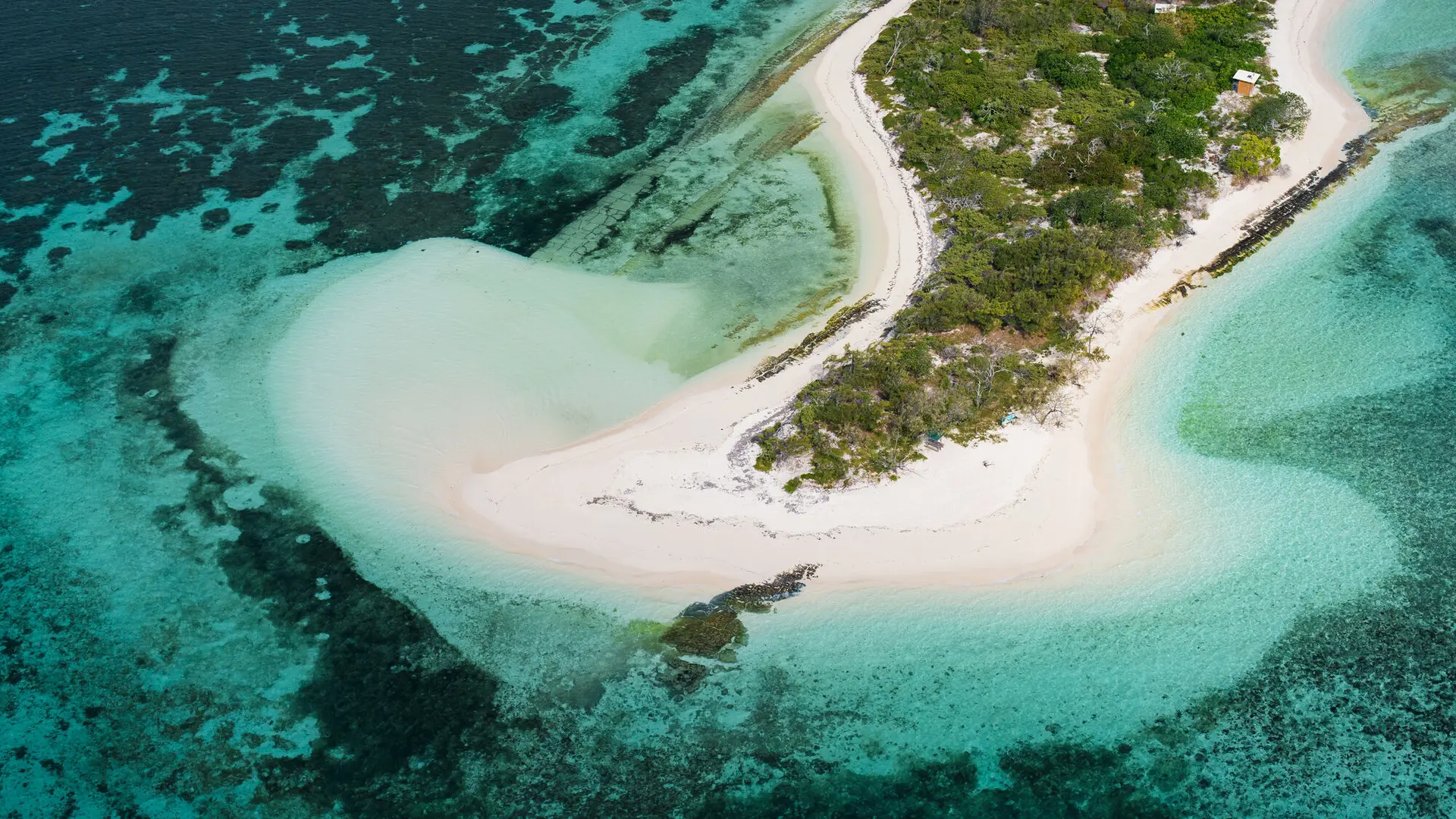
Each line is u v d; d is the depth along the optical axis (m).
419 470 61.28
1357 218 79.88
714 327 71.06
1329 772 46.16
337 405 65.44
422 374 67.31
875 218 81.19
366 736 48.31
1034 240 74.31
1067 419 62.94
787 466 59.75
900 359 65.31
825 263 76.81
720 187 85.69
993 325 68.44
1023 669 50.28
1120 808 45.38
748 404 64.44
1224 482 59.28
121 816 45.72
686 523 57.03
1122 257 73.44
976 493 58.28
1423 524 56.56
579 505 58.47
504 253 78.50
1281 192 82.50
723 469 59.97
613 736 48.12
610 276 75.94
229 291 75.00
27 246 78.50
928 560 55.09
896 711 48.78
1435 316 70.81
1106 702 48.97
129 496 60.06
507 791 46.28
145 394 66.94
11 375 68.25
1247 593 53.31
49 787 46.69
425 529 57.75
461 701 49.59
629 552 55.88
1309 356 67.81
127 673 51.06
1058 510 57.62
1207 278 74.44
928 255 76.50
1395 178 83.88
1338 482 59.16
